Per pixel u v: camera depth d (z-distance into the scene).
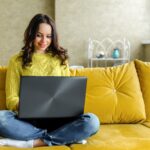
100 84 2.11
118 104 2.07
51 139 1.69
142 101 2.13
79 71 2.15
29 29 2.01
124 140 1.70
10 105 1.85
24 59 1.95
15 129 1.66
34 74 1.95
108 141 1.68
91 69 2.18
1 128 1.67
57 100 1.64
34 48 2.03
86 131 1.68
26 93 1.58
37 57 2.00
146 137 1.76
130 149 1.59
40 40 2.00
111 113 2.05
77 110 1.68
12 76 1.93
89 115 1.75
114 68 2.21
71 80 1.64
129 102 2.08
